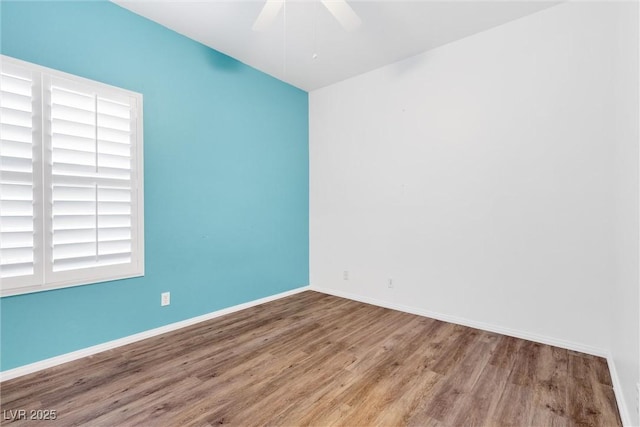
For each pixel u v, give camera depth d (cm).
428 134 295
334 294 377
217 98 293
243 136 318
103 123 219
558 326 231
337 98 368
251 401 168
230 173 306
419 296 305
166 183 257
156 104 249
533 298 241
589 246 218
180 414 157
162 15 239
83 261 212
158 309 254
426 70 295
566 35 224
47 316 199
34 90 190
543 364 205
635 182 141
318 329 267
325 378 190
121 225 230
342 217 368
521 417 156
